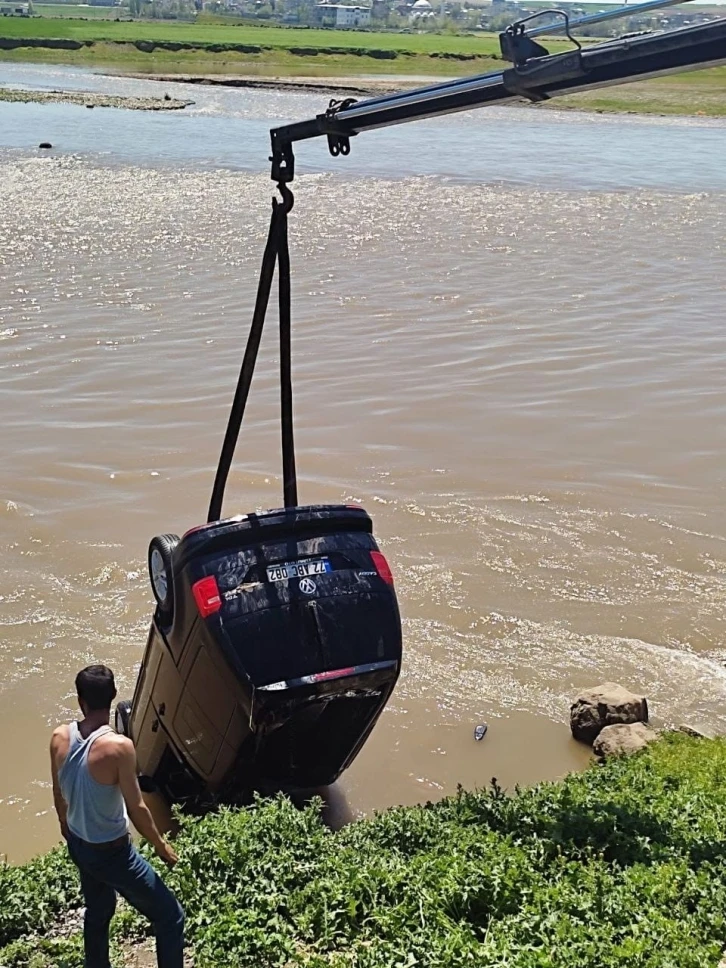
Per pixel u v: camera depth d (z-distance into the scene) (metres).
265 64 108.94
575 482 17.97
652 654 13.34
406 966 6.34
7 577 14.69
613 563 15.46
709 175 50.91
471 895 6.97
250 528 8.73
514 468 18.44
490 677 12.80
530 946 6.38
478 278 30.55
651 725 11.91
